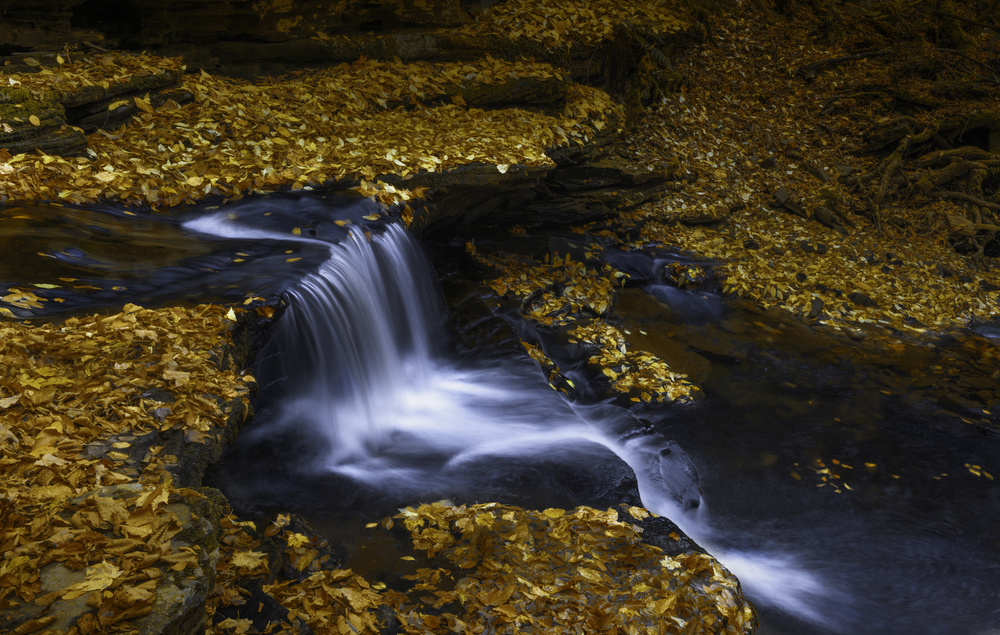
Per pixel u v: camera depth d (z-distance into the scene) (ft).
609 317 31.55
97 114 24.18
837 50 53.52
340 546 14.84
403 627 12.37
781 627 17.17
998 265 41.68
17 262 16.85
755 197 42.65
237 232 21.72
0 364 12.81
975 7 59.57
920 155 46.26
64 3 26.43
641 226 37.91
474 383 24.53
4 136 20.90
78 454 11.27
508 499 17.28
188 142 25.43
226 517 13.24
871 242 41.01
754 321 33.04
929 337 33.47
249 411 14.88
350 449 19.40
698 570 14.58
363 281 21.71
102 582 8.64
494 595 13.20
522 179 29.48
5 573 8.51
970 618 18.17
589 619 12.81
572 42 38.91
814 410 27.07
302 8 32.91
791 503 22.27
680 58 48.65
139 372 13.37
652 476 21.42
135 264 18.33
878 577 19.44
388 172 26.02
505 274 30.71
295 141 27.02
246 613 11.64
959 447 25.40
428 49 34.81
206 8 30.60
